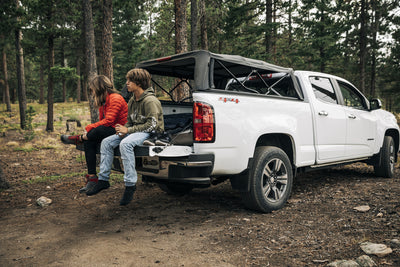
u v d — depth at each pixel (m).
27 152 11.44
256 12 18.28
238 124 3.34
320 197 4.36
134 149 3.21
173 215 3.89
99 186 3.34
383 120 5.84
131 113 3.49
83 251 2.87
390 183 5.08
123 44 30.45
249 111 3.49
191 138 3.44
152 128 3.25
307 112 4.27
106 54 9.11
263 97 3.74
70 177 6.72
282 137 4.11
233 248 2.80
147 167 3.28
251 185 3.62
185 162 2.99
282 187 3.97
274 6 17.75
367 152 5.37
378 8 20.64
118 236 3.22
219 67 4.11
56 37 17.72
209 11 14.55
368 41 22.30
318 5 20.38
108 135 3.46
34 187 5.77
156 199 4.70
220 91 3.26
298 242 2.84
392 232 2.85
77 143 3.54
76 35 17.58
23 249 2.97
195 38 13.07
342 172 6.35
